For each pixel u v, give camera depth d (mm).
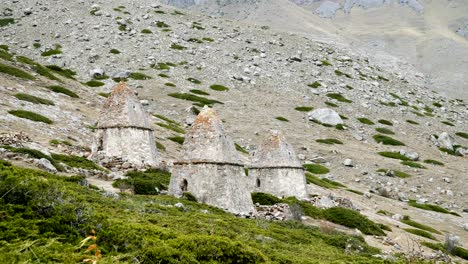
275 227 27219
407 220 47906
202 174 30984
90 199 20391
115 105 41500
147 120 43000
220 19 146125
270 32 140500
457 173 72625
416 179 68062
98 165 36344
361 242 29203
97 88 84062
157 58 104000
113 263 10703
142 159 40406
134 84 89062
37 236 10812
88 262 9938
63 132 44375
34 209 12344
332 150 73812
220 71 103500
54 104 53688
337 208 38469
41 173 24484
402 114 102375
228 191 30531
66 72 84688
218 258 13086
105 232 12570
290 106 92688
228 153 31938
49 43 105250
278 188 41250
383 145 83188
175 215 22312
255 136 74062
